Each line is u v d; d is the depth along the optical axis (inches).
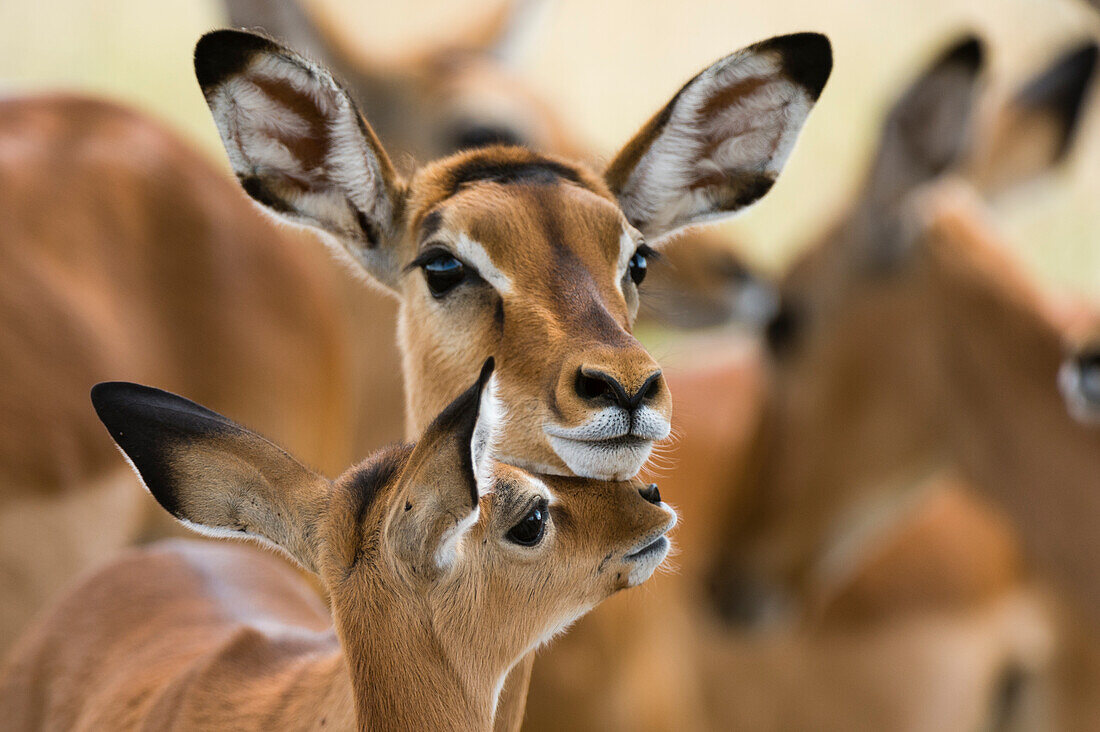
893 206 526.9
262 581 347.9
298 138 305.3
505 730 271.4
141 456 243.4
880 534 566.3
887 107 527.8
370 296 479.5
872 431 538.3
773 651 568.4
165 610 325.1
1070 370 485.7
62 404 379.9
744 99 315.3
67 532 379.9
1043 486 514.0
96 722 304.3
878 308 532.7
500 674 244.2
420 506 220.8
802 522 552.4
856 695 571.2
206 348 413.4
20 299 380.8
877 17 986.7
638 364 256.1
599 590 253.0
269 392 420.8
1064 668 583.8
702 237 550.6
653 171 317.7
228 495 243.6
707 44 996.6
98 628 326.0
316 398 436.1
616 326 267.6
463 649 234.7
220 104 294.2
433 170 308.2
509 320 272.7
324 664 274.7
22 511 373.7
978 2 978.1
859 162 886.4
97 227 403.2
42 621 339.6
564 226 281.4
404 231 303.9
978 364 518.9
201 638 312.3
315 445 437.1
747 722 569.0
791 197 869.8
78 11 879.7
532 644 248.7
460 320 279.1
